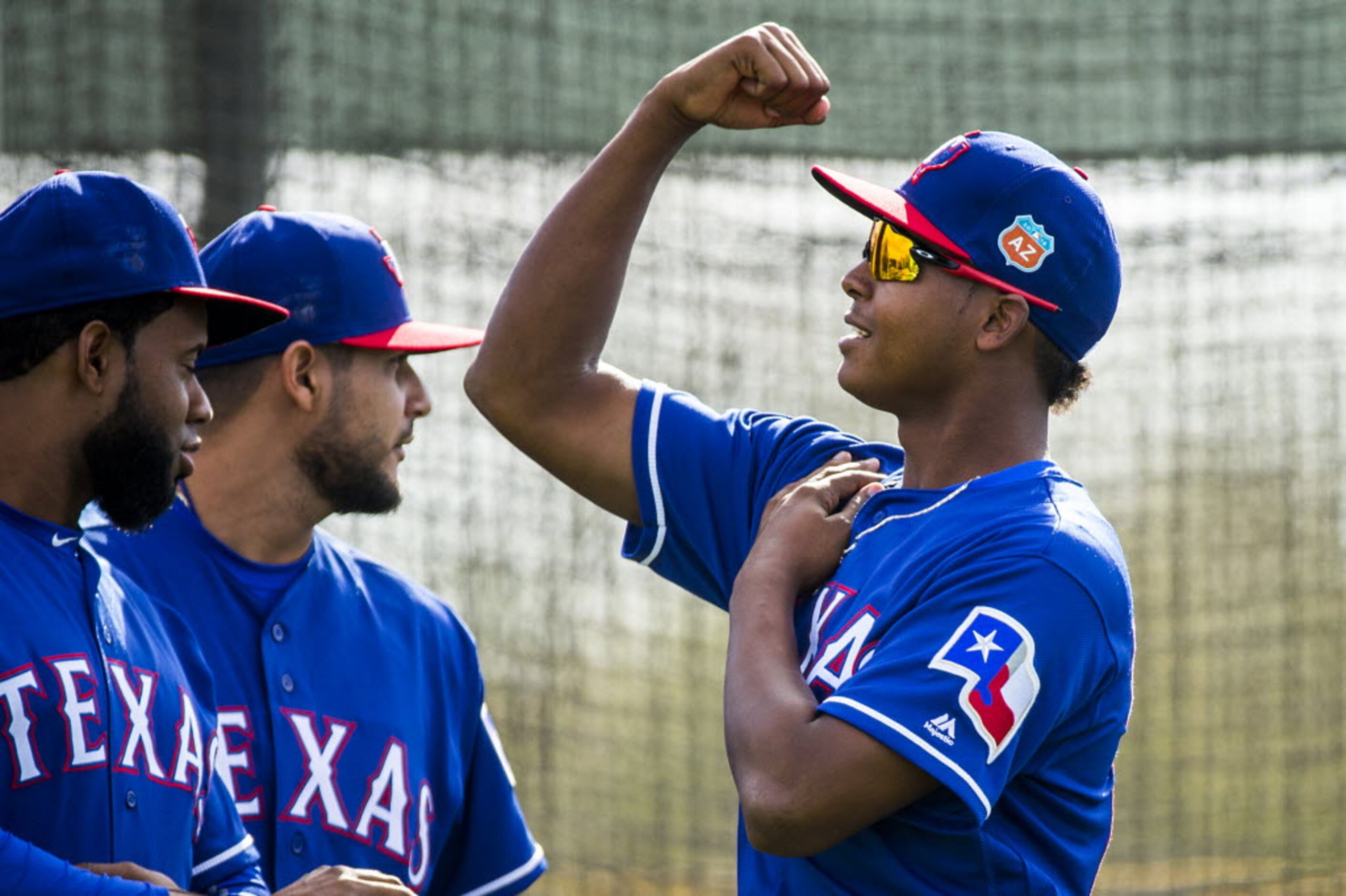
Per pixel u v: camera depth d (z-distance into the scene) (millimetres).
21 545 8398
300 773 10352
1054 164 8805
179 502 10773
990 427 8766
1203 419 23844
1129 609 8391
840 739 7816
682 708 23797
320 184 20297
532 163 21531
